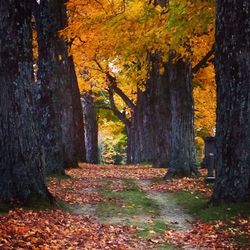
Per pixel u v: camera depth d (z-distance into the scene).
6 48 10.92
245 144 11.09
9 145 10.95
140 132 35.59
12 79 10.98
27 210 10.45
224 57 11.22
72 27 17.16
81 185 16.22
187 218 11.25
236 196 11.09
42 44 18.84
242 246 8.40
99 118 47.25
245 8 10.94
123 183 17.30
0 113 10.98
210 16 14.34
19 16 10.94
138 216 11.34
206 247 8.54
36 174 11.20
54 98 18.67
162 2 18.25
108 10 18.77
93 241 8.62
